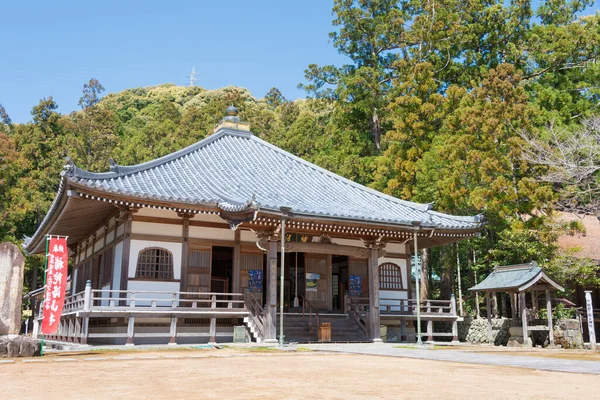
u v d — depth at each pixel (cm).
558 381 848
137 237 1992
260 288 2202
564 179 2523
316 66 4672
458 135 2970
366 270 2534
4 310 1474
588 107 3619
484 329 2661
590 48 3775
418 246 2747
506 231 2725
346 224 2069
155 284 1995
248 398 657
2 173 4531
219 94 10238
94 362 1199
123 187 1908
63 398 657
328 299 2380
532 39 3953
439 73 4278
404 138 3350
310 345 1858
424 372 980
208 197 2016
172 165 2375
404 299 2406
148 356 1351
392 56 4600
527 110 2773
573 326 2245
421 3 4300
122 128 6906
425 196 3188
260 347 1727
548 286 2261
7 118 6644
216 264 2522
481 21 4194
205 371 991
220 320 2114
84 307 1734
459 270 3575
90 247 2612
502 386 779
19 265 1520
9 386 777
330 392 711
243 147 2833
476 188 2798
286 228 2036
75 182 1748
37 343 1373
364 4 4591
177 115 6625
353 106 4334
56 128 5847
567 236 3061
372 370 1013
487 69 4094
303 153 4841
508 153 2817
